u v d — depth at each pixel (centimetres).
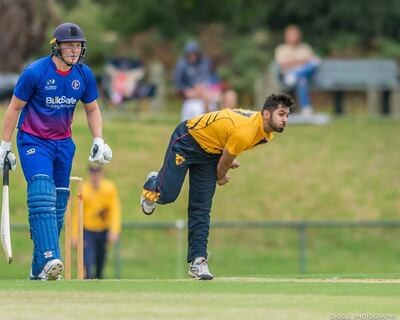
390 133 9106
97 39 12412
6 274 6819
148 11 13325
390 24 13000
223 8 13400
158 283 3431
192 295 3014
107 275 6956
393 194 8112
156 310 2680
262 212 7844
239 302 2852
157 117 9488
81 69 3794
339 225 6712
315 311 2684
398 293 3134
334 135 9006
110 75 9588
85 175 7869
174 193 3703
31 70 3703
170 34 13400
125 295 3008
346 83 10025
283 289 3228
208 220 3712
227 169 3675
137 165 8256
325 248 7600
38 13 10712
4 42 10619
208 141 3641
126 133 8750
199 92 8788
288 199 8000
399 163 8531
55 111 3759
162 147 8569
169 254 7362
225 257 7381
